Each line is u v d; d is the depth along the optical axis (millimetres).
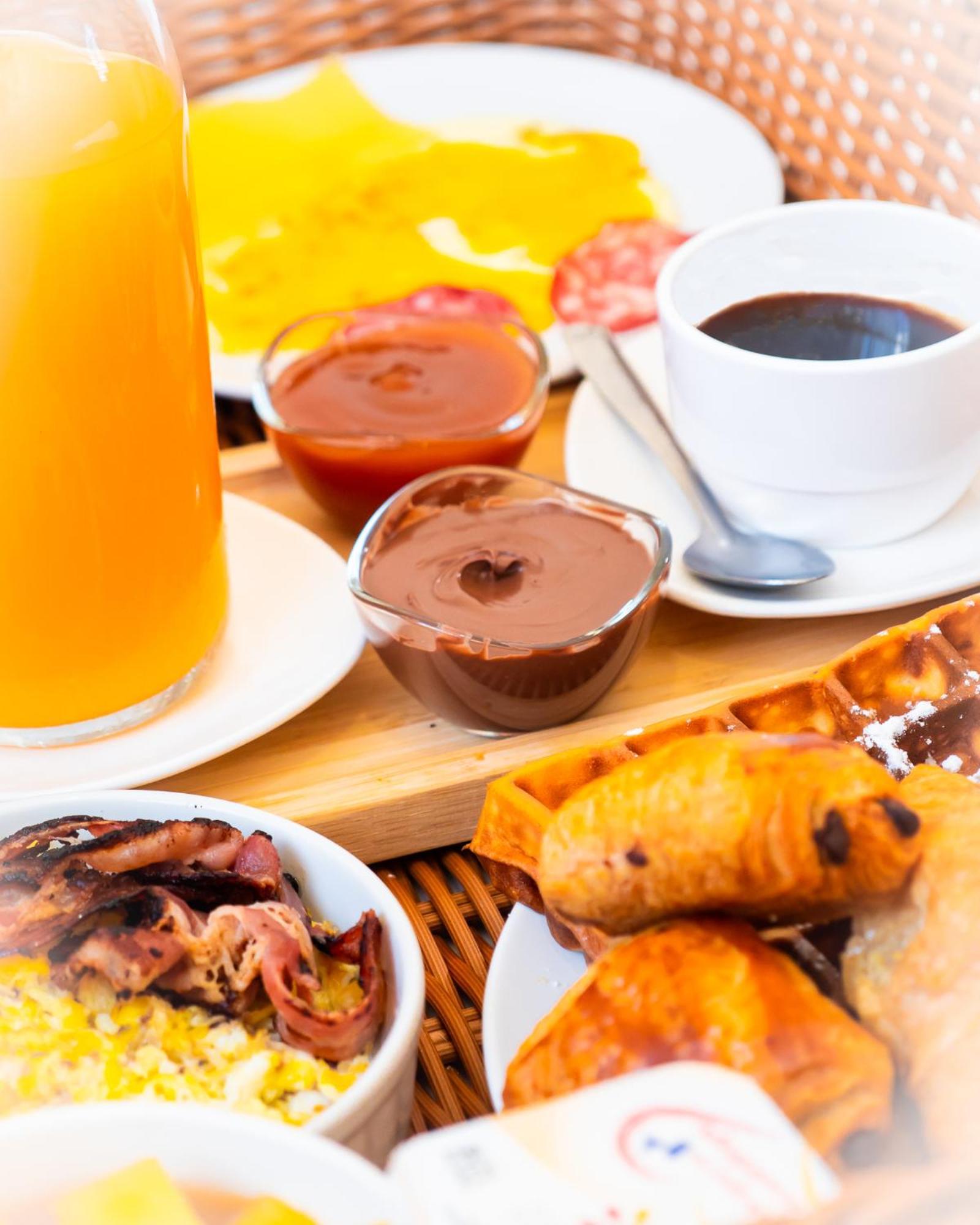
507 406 721
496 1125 427
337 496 716
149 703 632
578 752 571
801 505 667
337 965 546
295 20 987
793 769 492
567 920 515
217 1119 459
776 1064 469
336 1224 454
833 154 855
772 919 505
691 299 682
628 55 1004
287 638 662
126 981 523
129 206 572
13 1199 457
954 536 680
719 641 672
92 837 564
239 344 791
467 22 1007
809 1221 414
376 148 896
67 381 577
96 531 597
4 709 620
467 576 636
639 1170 417
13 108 560
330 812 621
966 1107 468
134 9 585
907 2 792
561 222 842
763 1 880
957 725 585
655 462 717
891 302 673
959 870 491
